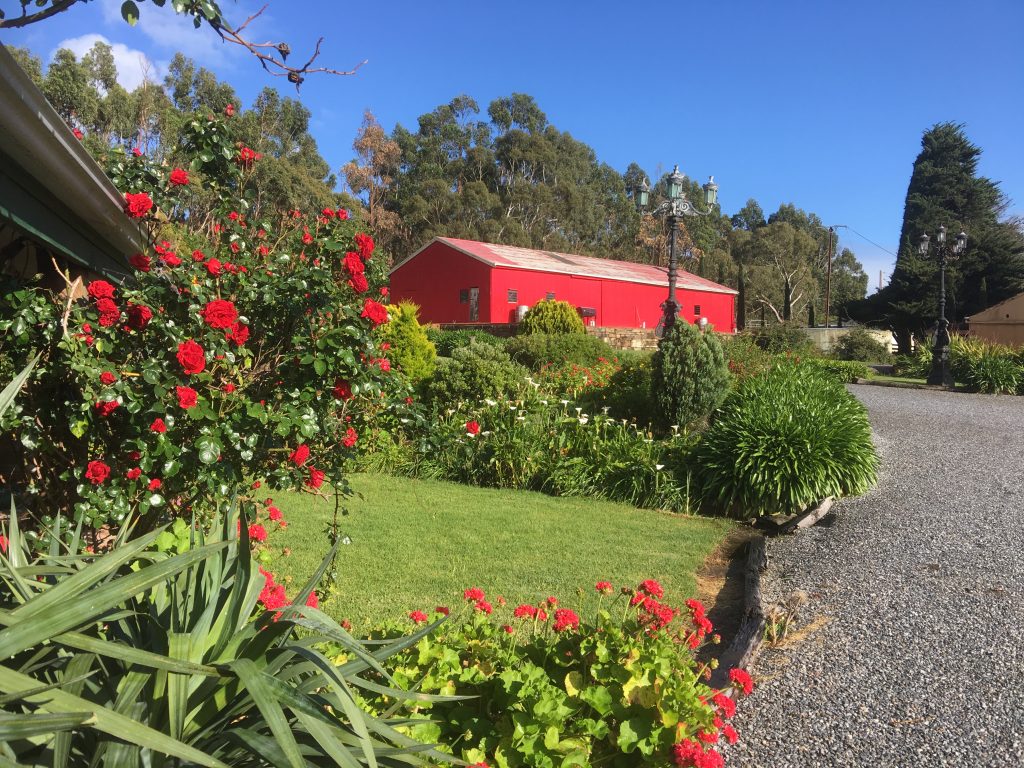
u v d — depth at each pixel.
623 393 11.02
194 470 3.51
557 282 29.16
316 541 5.90
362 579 5.04
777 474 7.18
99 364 3.14
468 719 2.34
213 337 3.37
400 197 63.12
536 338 18.06
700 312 34.66
